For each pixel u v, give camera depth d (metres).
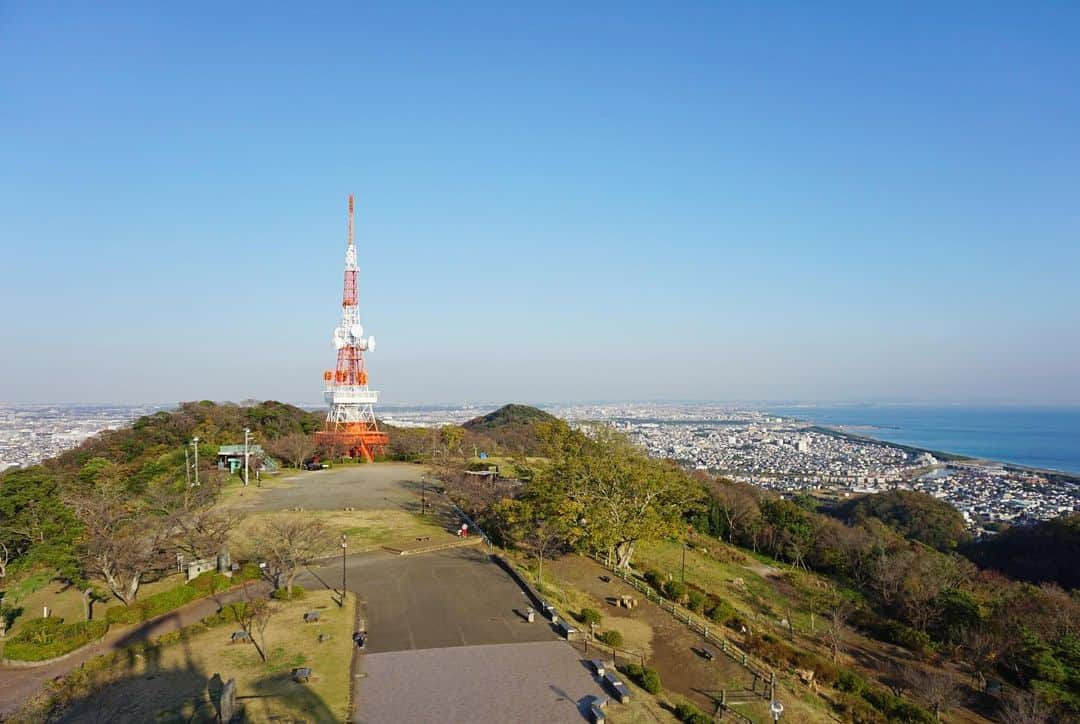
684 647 41.53
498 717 28.34
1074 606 54.28
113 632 38.31
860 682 40.72
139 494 70.31
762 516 90.88
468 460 104.06
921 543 92.44
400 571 50.66
